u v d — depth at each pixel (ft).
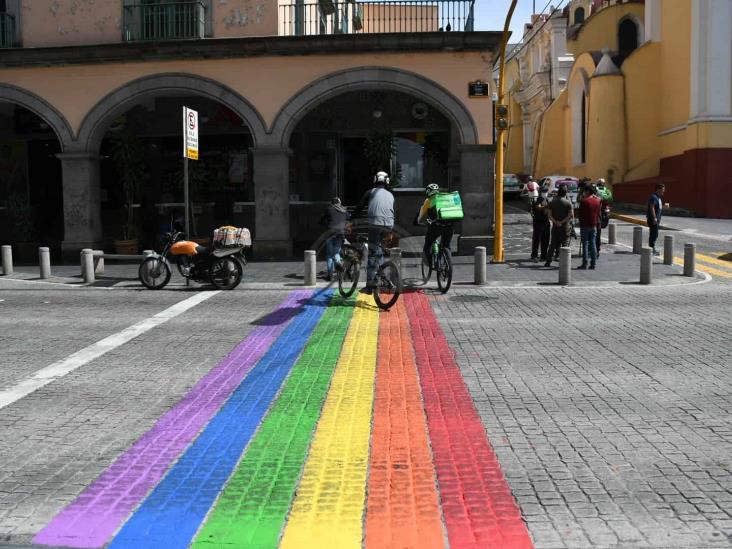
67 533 11.99
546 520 12.21
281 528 12.04
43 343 27.58
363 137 69.46
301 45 55.52
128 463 15.15
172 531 11.99
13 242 69.31
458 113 55.52
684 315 32.01
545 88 151.74
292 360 24.43
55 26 58.85
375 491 13.51
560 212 49.08
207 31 58.13
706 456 15.10
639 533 11.69
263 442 16.31
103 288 43.73
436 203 38.73
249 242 42.57
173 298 39.29
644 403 18.93
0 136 71.77
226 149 69.10
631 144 114.42
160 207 68.44
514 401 19.26
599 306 34.76
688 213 98.84
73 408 19.22
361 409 18.76
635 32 139.64
